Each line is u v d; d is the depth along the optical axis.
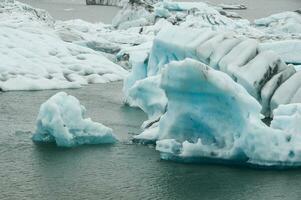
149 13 109.44
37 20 95.81
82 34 89.31
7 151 39.16
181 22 101.50
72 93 61.28
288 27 109.62
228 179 34.91
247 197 32.34
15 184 33.50
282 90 50.25
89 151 39.66
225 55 52.19
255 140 35.91
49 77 65.94
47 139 41.50
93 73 70.75
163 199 31.91
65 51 74.94
